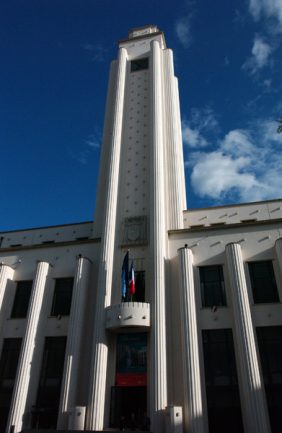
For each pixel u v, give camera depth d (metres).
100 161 37.81
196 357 23.34
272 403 21.66
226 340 24.41
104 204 34.00
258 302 25.22
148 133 36.94
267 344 23.52
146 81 41.31
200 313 25.70
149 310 25.78
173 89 41.66
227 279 26.64
